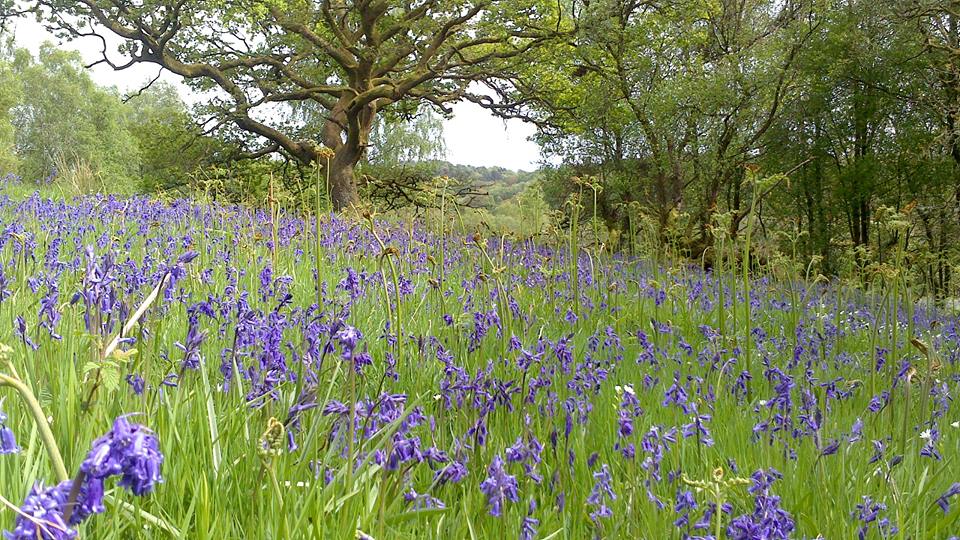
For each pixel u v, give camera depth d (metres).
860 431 4.11
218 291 6.51
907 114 26.17
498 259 8.78
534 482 3.15
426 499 2.90
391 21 29.30
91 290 3.24
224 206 13.38
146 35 27.47
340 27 30.00
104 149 64.44
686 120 23.95
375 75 30.52
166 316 4.55
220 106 30.56
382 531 2.51
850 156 29.53
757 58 24.23
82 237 8.35
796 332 7.69
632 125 25.58
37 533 1.38
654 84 26.22
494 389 3.90
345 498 2.59
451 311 6.88
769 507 2.71
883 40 25.41
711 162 24.08
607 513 2.74
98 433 2.74
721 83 23.45
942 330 9.21
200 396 3.17
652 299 9.11
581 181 8.38
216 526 2.41
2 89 57.38
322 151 6.32
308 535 2.43
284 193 10.96
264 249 9.25
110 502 2.47
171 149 32.75
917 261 10.30
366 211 5.10
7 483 2.41
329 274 8.44
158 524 2.39
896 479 3.69
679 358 5.99
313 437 3.09
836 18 24.83
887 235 24.83
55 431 2.68
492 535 2.84
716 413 4.54
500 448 3.51
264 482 2.80
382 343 5.36
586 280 9.73
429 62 32.31
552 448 3.54
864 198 26.78
